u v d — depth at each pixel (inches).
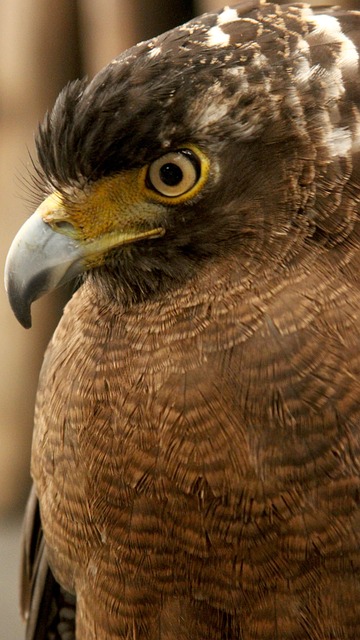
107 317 88.2
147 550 87.7
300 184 87.1
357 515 87.0
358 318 87.0
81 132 87.4
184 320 87.5
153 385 87.5
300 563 87.2
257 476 87.0
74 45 101.6
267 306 87.1
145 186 87.5
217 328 87.3
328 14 87.8
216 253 87.4
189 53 87.1
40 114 101.6
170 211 87.5
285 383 87.0
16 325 105.9
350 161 87.1
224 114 87.0
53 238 88.0
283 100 87.0
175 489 87.4
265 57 87.1
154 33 100.1
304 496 87.0
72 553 88.7
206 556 87.5
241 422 87.0
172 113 87.0
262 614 87.5
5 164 101.7
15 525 106.1
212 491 87.2
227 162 87.2
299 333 87.0
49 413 88.7
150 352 87.6
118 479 87.7
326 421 86.8
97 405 87.9
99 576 88.4
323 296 87.0
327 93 87.1
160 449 87.4
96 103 87.4
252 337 87.1
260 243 87.3
